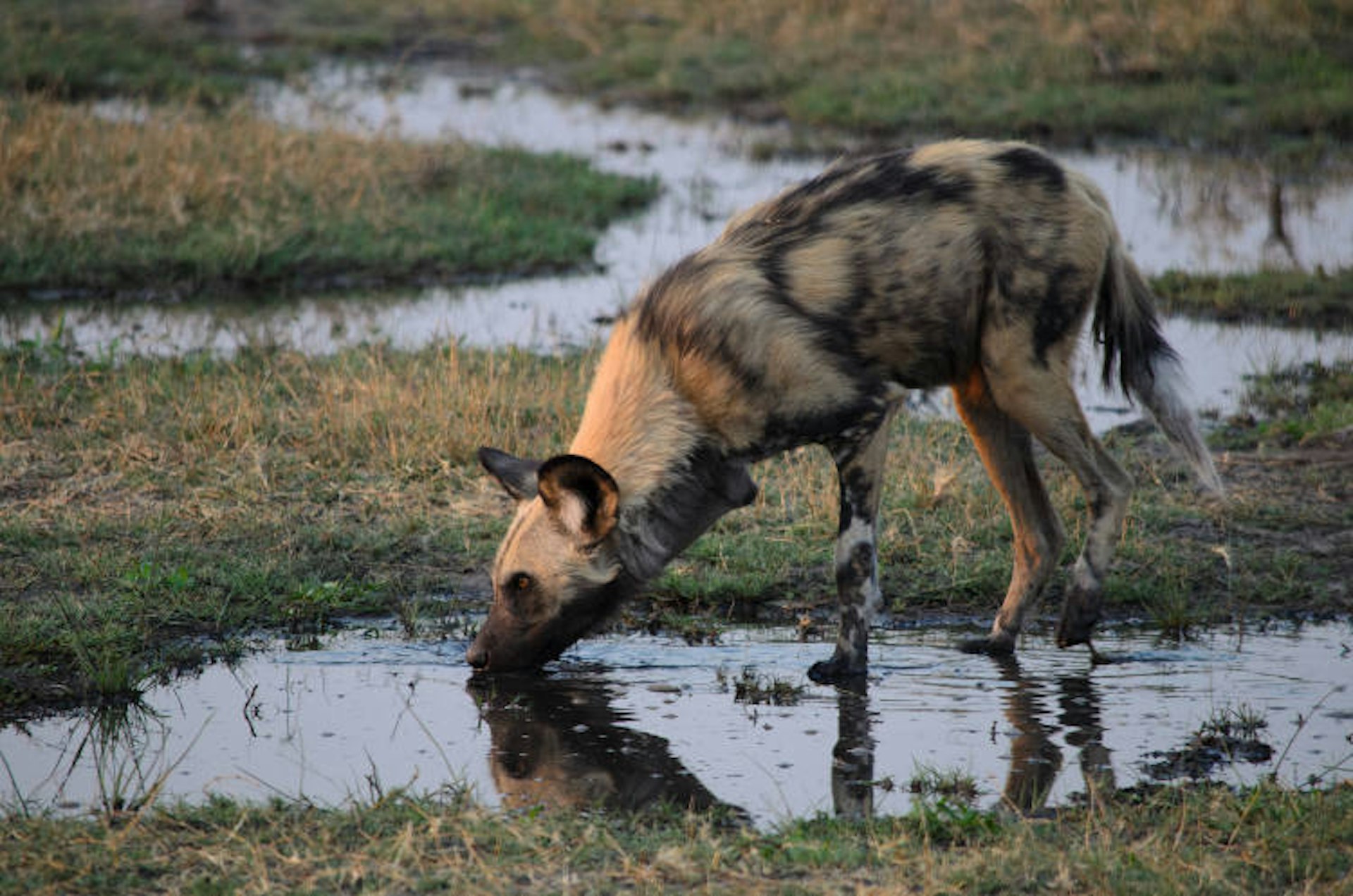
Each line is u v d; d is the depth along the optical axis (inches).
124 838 459.5
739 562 745.0
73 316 1176.2
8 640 628.4
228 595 701.9
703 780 533.6
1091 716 591.5
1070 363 639.8
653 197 1582.2
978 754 554.6
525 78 2175.2
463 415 905.5
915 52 2117.4
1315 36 2033.7
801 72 2075.5
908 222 612.1
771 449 613.0
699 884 432.5
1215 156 1727.4
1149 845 454.0
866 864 446.9
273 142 1510.8
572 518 583.8
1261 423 956.6
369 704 605.9
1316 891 425.4
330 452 864.9
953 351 633.0
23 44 2003.0
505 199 1507.1
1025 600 668.7
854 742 568.7
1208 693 614.5
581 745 567.2
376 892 423.5
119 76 1979.6
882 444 625.9
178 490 814.5
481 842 462.3
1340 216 1487.5
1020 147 633.6
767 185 1638.8
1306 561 748.6
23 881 427.5
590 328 1155.3
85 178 1375.5
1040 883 430.3
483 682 629.3
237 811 486.0
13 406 911.7
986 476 855.1
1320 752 548.4
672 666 650.2
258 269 1291.8
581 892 424.5
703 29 2295.8
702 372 593.0
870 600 633.0
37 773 533.0
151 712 594.6
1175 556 751.7
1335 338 1149.7
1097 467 650.2
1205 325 1190.9
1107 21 2080.5
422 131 1796.3
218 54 2124.8
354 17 2410.2
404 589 724.7
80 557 722.2
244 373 1001.5
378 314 1199.6
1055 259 624.1
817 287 601.6
